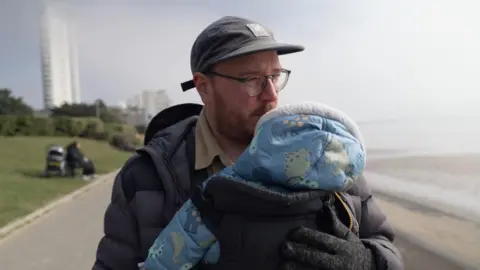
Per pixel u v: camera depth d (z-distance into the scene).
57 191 11.72
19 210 8.60
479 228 7.12
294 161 1.19
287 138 1.23
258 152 1.25
